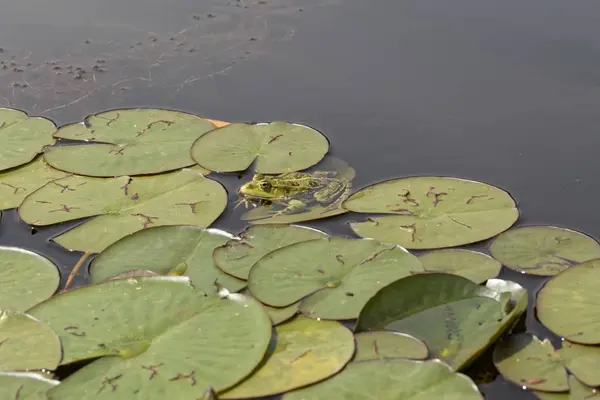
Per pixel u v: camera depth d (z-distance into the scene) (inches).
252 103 257.0
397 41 298.4
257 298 156.1
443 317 150.1
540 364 139.5
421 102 253.1
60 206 196.1
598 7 318.3
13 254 173.8
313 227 187.5
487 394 134.3
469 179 210.5
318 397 130.1
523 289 152.3
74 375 133.9
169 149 222.7
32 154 221.6
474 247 176.2
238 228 189.2
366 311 148.0
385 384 132.1
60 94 271.7
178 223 189.0
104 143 225.8
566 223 188.2
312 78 273.4
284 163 216.2
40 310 151.4
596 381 134.0
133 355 138.9
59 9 346.0
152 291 155.7
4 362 138.2
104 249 176.7
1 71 289.1
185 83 275.4
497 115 244.1
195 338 142.9
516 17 313.1
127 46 309.1
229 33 316.8
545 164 217.2
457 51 286.5
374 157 222.8
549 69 269.9
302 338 145.2
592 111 243.8
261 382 133.5
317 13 332.5
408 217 187.6
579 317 149.2
